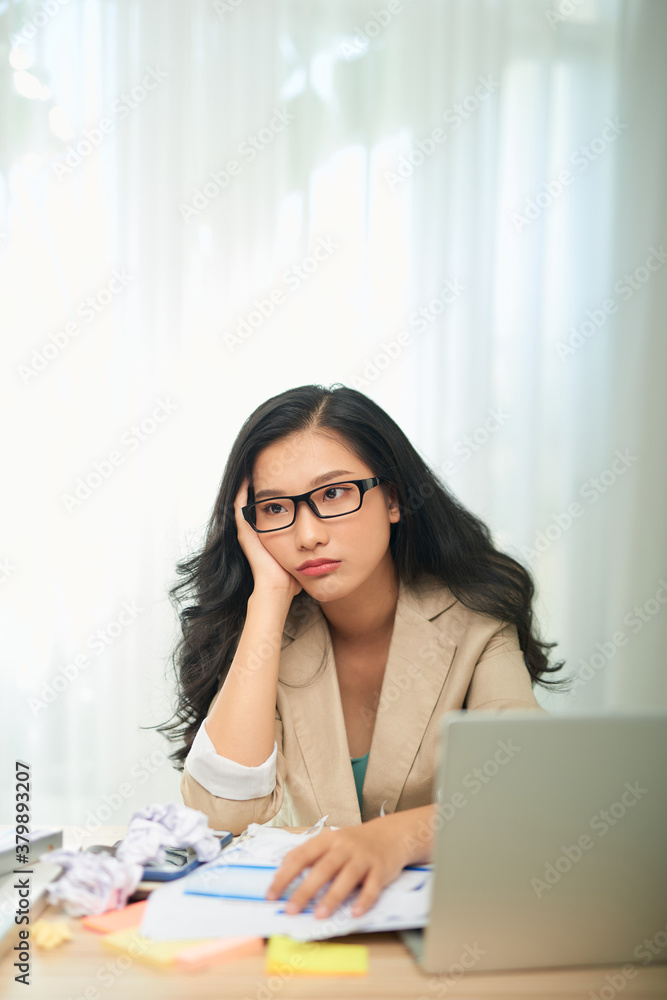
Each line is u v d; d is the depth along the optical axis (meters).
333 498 1.02
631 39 2.38
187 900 0.65
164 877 0.70
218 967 0.56
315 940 0.60
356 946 0.59
